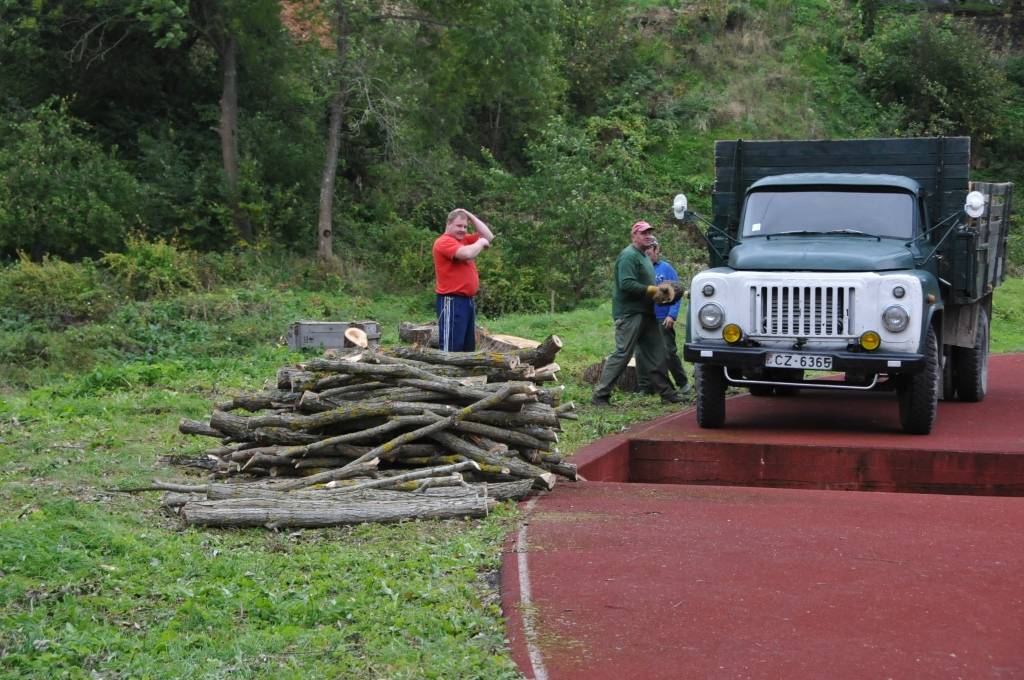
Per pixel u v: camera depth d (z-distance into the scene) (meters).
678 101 38.94
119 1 26.11
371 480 7.30
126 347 19.36
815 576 5.80
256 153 28.27
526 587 5.58
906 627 5.02
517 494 7.61
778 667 4.54
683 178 35.50
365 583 5.58
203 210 26.78
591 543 6.45
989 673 4.50
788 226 11.56
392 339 19.61
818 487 9.80
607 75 39.75
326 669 4.51
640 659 4.64
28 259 23.45
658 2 44.66
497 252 27.98
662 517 7.18
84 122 27.14
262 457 7.78
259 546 6.36
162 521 6.88
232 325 20.70
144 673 4.46
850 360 10.09
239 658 4.62
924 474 9.52
